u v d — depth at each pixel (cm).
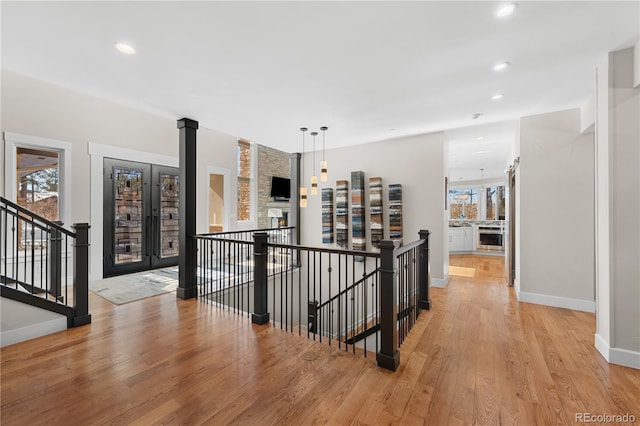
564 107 362
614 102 237
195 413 177
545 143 385
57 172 453
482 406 186
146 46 224
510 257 501
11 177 403
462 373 224
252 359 241
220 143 679
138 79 280
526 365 236
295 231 616
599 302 259
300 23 197
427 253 374
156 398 190
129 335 284
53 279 369
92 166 480
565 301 378
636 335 233
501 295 438
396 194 502
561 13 188
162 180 579
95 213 484
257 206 782
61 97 449
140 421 169
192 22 196
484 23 199
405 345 274
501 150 590
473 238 899
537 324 324
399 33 209
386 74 272
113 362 233
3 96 397
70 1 173
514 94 320
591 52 237
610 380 215
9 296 262
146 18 191
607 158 241
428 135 487
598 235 258
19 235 412
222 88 301
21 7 178
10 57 240
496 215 962
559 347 268
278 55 238
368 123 421
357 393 198
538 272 395
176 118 398
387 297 231
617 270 238
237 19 192
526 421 173
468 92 313
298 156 623
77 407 180
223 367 228
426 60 247
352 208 549
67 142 454
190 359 239
